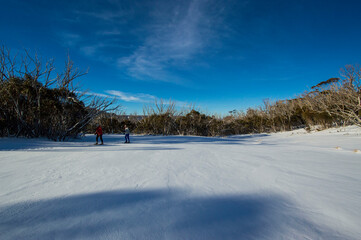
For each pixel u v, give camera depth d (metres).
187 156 6.02
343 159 5.29
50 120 13.45
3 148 7.77
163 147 9.13
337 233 1.65
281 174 3.64
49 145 9.38
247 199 2.47
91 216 1.98
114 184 3.10
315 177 3.42
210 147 9.16
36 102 12.58
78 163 4.85
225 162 4.95
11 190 2.80
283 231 1.71
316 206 2.22
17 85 11.42
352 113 16.30
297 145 10.62
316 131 21.06
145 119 29.70
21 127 12.09
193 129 29.12
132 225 1.80
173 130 29.55
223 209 2.17
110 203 2.33
